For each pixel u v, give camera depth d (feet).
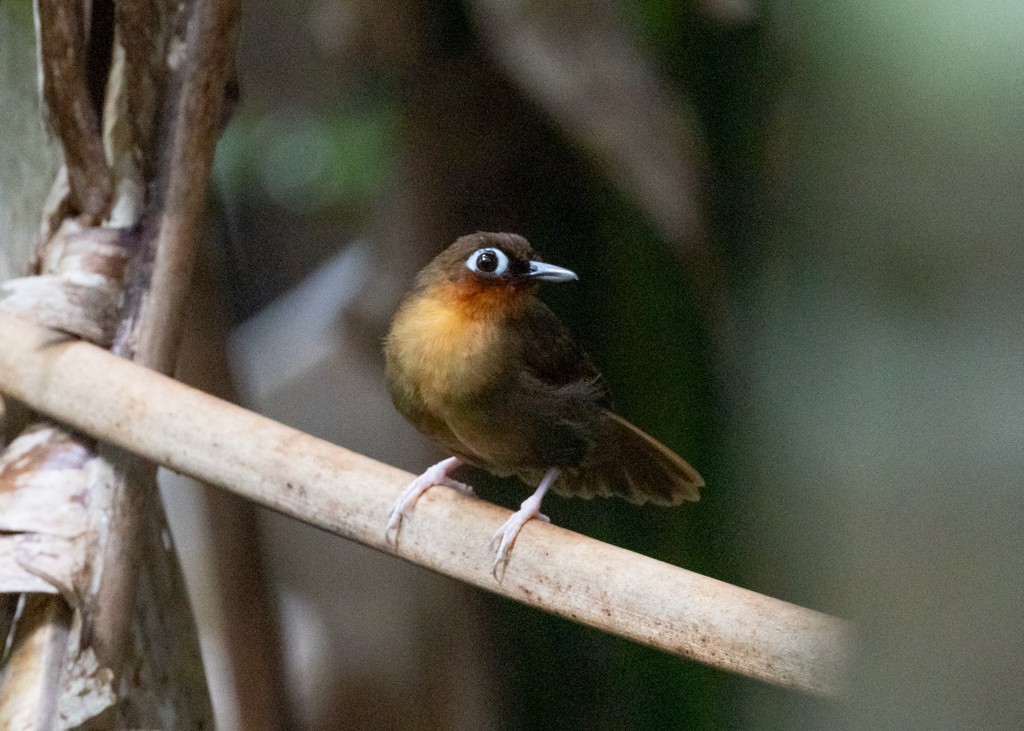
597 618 12.00
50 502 12.08
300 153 13.52
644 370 12.61
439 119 12.80
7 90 12.28
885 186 7.41
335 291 13.80
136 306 12.17
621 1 12.57
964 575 7.02
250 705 12.68
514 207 12.77
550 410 12.28
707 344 12.59
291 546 13.03
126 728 12.10
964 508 7.04
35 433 12.12
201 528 12.84
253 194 14.56
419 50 12.80
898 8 7.35
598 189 12.71
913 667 7.22
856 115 7.83
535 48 12.51
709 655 11.96
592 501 12.66
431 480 12.08
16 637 12.06
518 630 12.76
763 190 12.44
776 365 12.12
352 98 13.04
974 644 6.97
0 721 12.02
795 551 10.14
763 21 12.44
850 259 7.88
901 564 7.30
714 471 12.53
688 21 12.55
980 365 7.01
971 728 6.98
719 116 12.53
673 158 12.50
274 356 13.75
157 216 12.19
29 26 12.28
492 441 12.29
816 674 11.91
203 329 12.59
